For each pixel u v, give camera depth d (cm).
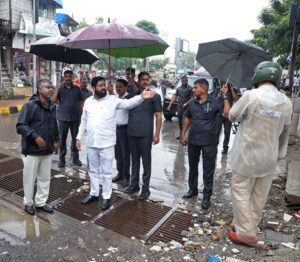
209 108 375
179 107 738
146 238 317
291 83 773
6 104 1327
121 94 452
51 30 1895
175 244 305
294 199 379
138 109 402
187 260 277
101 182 473
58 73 2392
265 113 268
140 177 508
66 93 523
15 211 371
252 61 407
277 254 283
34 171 354
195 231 332
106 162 381
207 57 438
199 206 397
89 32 350
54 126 364
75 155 551
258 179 294
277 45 1695
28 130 331
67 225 340
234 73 419
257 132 273
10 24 1672
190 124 403
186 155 651
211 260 275
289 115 280
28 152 344
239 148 284
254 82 286
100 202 405
